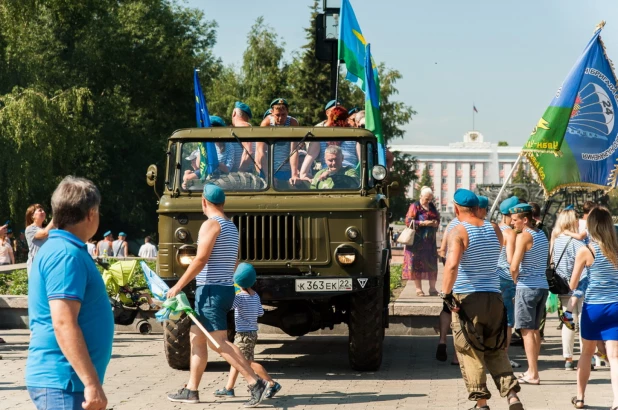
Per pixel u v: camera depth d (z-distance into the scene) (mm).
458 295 8633
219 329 9312
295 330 12242
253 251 11398
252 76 72062
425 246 17594
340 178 11758
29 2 43719
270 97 70875
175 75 57500
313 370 12164
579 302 12422
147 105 58406
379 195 11750
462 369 8703
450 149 182875
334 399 9945
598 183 16328
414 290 18562
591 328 9133
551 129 15852
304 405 9594
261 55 72188
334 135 11789
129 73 56031
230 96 70312
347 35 17000
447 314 12906
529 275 10922
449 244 8602
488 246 8641
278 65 72875
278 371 12062
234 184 11711
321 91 68125
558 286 10891
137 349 14234
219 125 14031
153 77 57094
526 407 9578
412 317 15891
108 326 5012
